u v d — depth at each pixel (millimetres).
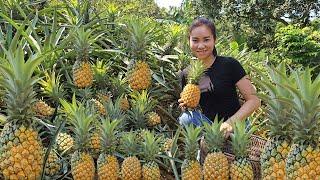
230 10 20859
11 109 2643
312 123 2447
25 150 2615
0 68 2729
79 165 3248
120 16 6762
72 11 5895
